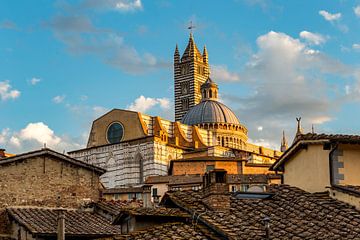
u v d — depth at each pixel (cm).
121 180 15462
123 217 3055
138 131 15950
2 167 4800
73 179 5109
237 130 18838
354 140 3238
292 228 2708
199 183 10394
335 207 2955
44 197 4938
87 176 5181
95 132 16638
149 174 15062
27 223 4431
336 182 3234
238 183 8931
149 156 15175
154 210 2897
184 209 2891
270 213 2884
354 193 2981
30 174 4912
